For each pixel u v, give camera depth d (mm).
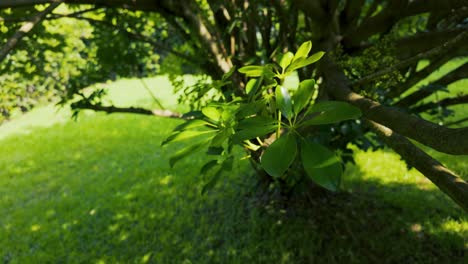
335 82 1272
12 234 3561
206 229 3328
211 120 643
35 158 5566
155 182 4297
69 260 3113
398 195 3473
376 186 3688
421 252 2783
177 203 3781
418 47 1645
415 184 3662
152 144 5668
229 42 2342
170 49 2551
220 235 3234
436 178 731
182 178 4305
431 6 1480
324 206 3367
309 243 2975
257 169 3434
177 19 2779
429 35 1594
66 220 3723
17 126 7453
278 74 631
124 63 2629
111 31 2621
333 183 408
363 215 3240
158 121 6820
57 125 7133
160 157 5098
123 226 3496
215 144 607
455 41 820
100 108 2143
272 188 3607
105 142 5969
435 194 3459
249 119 538
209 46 1858
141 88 9852
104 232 3439
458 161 3885
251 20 2283
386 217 3188
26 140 6465
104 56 2574
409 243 2875
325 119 476
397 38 1664
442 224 3016
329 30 1635
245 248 3018
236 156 4539
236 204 3646
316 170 418
